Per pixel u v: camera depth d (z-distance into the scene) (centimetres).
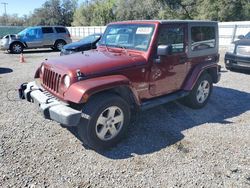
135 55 447
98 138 382
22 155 374
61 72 385
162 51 428
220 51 1625
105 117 385
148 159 370
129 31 476
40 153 380
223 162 363
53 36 1900
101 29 3638
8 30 3812
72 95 359
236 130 465
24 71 1026
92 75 380
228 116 533
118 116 399
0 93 681
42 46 1878
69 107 367
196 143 416
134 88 412
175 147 403
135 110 455
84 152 386
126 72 414
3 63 1279
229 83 801
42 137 428
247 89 735
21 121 490
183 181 322
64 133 443
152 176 331
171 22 468
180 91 522
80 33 4184
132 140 424
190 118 517
